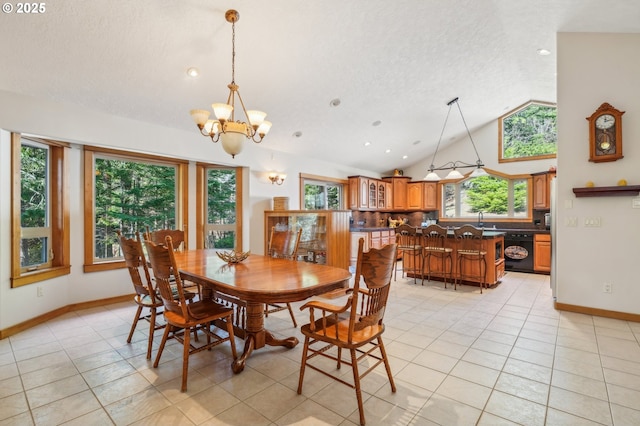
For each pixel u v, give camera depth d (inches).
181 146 170.6
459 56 158.7
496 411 72.3
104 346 107.7
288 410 72.7
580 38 139.4
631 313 130.5
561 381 84.8
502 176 274.4
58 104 129.2
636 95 129.6
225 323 103.2
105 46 108.3
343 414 71.3
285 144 215.3
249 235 203.5
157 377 87.4
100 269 155.3
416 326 126.6
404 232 213.0
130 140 151.2
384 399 76.9
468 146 292.8
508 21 134.1
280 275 89.7
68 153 144.6
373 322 75.2
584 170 139.3
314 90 160.6
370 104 187.2
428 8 120.9
